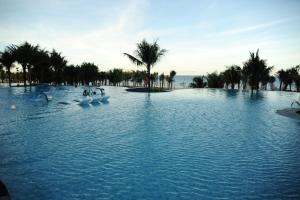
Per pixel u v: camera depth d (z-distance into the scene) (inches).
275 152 277.1
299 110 588.1
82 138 336.8
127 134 360.8
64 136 347.3
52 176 208.4
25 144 305.4
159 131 381.4
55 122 450.9
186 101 831.1
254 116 525.7
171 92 1300.4
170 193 180.2
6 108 638.5
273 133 367.9
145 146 299.9
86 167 229.9
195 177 208.5
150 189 186.4
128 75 2370.8
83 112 575.2
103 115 533.3
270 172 220.2
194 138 339.3
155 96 1024.2
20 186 189.6
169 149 288.0
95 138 337.1
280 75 1777.8
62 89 1461.6
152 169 225.9
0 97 922.1
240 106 701.9
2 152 273.1
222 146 300.8
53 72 2043.6
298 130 389.4
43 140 324.8
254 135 356.8
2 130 382.9
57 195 175.9
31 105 701.9
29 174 212.7
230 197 174.4
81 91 1302.9
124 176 209.6
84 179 203.3
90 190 183.9
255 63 1326.3
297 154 270.8
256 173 217.8
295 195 177.6
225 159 253.9
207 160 250.5
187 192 181.5
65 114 545.0
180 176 210.4
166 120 475.8
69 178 204.8
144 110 610.9
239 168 229.5
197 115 536.4
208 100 869.8
